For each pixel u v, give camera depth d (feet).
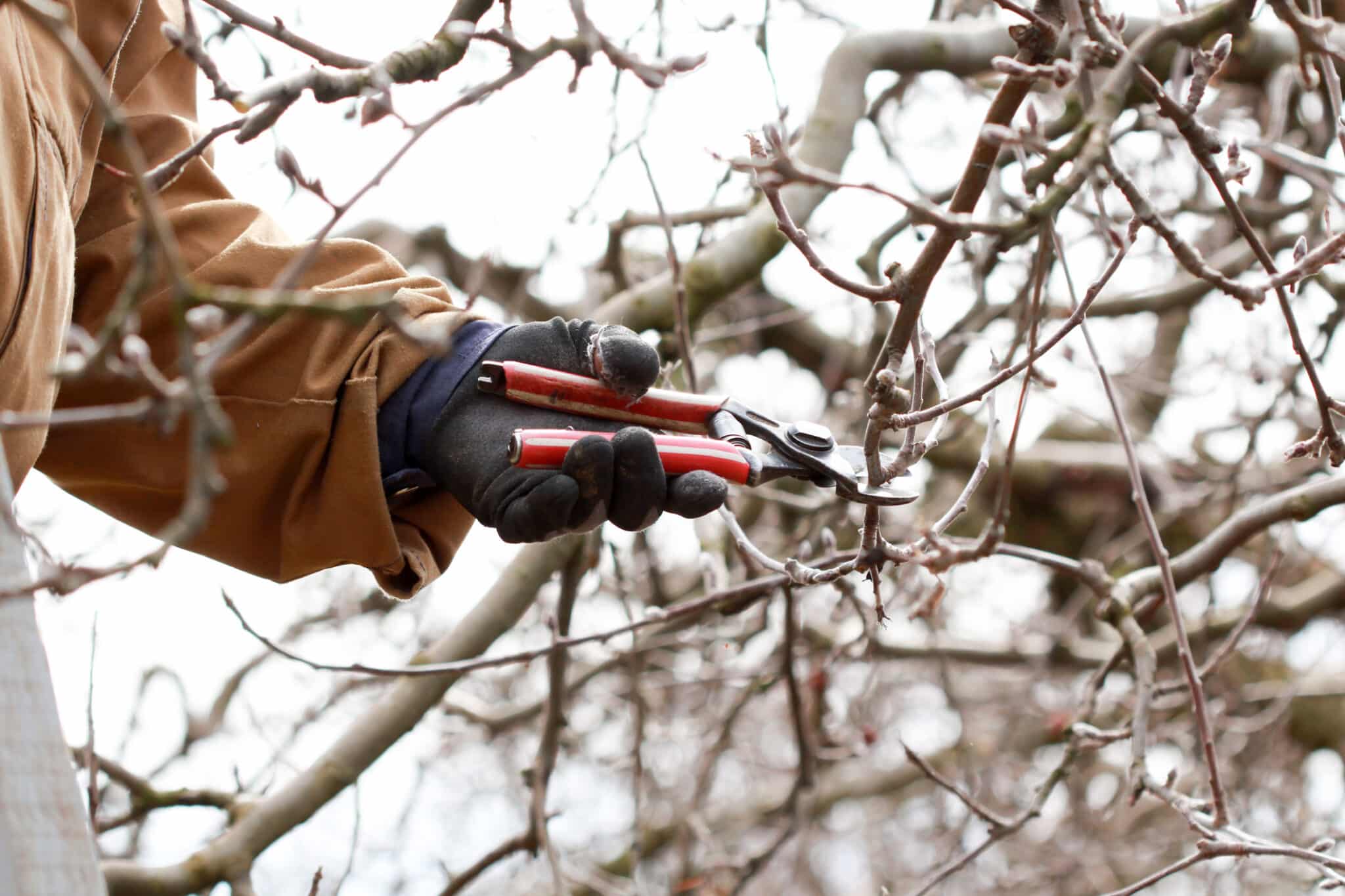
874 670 13.12
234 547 6.18
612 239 12.87
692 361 10.48
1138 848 18.04
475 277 11.68
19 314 4.96
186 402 3.10
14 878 3.74
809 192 11.81
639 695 12.19
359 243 6.32
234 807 10.68
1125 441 8.11
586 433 5.27
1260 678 19.61
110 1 5.76
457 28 4.65
